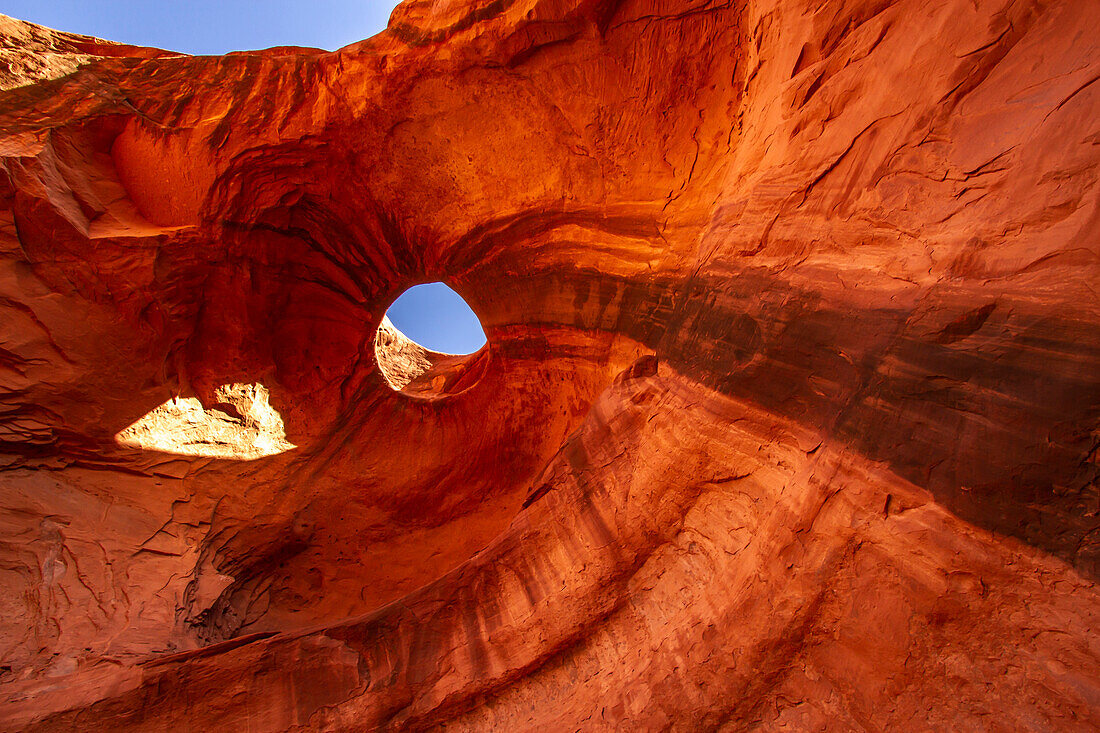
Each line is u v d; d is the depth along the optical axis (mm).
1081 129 1844
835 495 2428
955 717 1763
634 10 5367
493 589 4137
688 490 3402
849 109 2977
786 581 2537
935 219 2332
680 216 5672
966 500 1923
